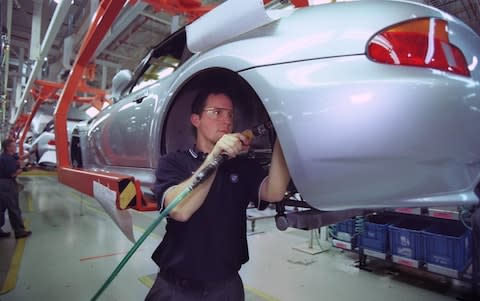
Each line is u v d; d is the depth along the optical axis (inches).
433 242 93.8
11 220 140.7
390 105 29.8
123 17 189.6
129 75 101.3
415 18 32.3
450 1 86.2
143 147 72.2
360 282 98.3
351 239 111.8
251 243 139.0
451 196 30.1
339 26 34.4
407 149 29.5
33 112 273.0
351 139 31.0
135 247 35.0
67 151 111.7
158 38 262.1
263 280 98.7
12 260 112.2
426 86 29.5
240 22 41.5
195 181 30.7
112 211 58.6
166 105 58.7
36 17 174.7
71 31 230.4
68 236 145.2
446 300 87.4
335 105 31.8
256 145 56.6
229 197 38.1
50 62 318.0
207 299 36.0
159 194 35.4
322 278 101.0
